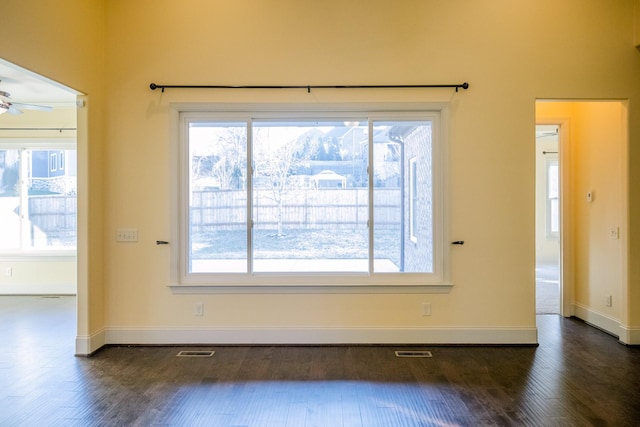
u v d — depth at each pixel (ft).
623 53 11.97
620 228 12.56
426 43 12.02
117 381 9.62
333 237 12.39
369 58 12.04
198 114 12.23
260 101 12.07
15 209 19.43
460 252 12.04
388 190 12.32
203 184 12.36
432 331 12.07
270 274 12.28
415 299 12.08
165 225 12.09
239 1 12.06
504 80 11.99
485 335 12.03
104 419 7.92
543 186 29.14
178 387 9.31
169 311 12.13
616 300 12.88
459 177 12.02
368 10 12.05
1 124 19.03
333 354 11.35
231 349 11.75
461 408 8.33
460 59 11.99
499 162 12.00
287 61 12.07
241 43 12.05
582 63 11.96
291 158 12.39
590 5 11.96
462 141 12.01
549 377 9.78
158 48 12.03
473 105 11.99
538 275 23.08
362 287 12.06
